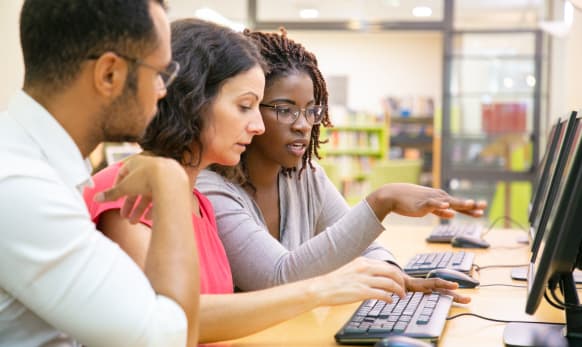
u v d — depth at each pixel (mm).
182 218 974
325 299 1156
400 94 10648
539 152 6188
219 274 1291
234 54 1264
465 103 6301
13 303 924
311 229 1821
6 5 3266
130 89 938
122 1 909
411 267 1826
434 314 1291
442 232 2617
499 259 2113
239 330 1145
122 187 1007
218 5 6902
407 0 6688
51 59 920
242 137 1279
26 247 852
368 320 1254
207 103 1250
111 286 878
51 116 939
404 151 10484
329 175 7551
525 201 6227
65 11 901
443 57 6375
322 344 1189
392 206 1389
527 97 6211
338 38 10680
